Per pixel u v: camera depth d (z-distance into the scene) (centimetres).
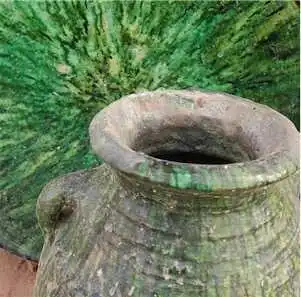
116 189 152
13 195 236
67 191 168
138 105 159
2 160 235
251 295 144
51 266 162
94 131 146
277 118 155
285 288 150
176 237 143
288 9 248
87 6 234
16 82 233
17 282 241
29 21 232
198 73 243
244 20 246
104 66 235
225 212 143
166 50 239
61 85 234
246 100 162
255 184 133
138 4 237
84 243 154
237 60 245
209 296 142
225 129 161
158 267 143
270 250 148
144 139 160
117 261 146
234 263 144
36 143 235
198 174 132
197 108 162
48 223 170
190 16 241
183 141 164
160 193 139
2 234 238
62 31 233
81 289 150
